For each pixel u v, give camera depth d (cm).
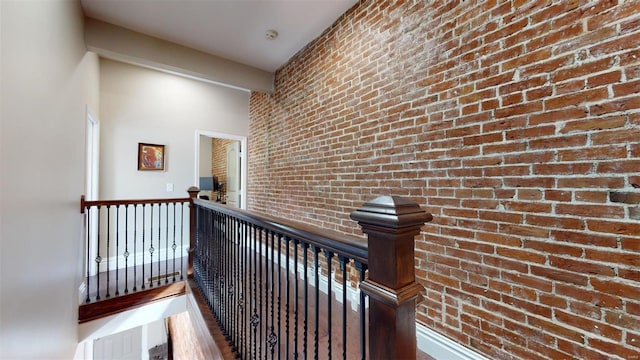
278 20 252
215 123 436
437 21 171
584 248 116
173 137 398
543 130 127
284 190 339
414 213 66
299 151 310
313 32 272
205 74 308
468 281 156
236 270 177
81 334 242
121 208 355
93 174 318
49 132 150
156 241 382
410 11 188
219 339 184
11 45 104
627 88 105
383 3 208
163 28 261
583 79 116
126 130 359
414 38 185
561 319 122
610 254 109
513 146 137
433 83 173
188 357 332
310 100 290
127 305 269
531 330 131
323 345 178
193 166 415
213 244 225
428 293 176
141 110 371
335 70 256
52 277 158
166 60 282
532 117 131
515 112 137
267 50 306
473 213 154
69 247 201
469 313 155
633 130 104
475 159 152
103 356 496
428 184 176
